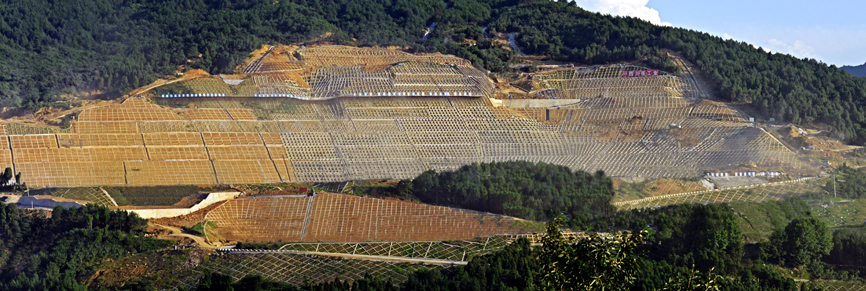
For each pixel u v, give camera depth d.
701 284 99.75
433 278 189.75
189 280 196.75
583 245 93.94
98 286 193.00
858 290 193.00
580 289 92.12
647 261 191.75
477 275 190.00
